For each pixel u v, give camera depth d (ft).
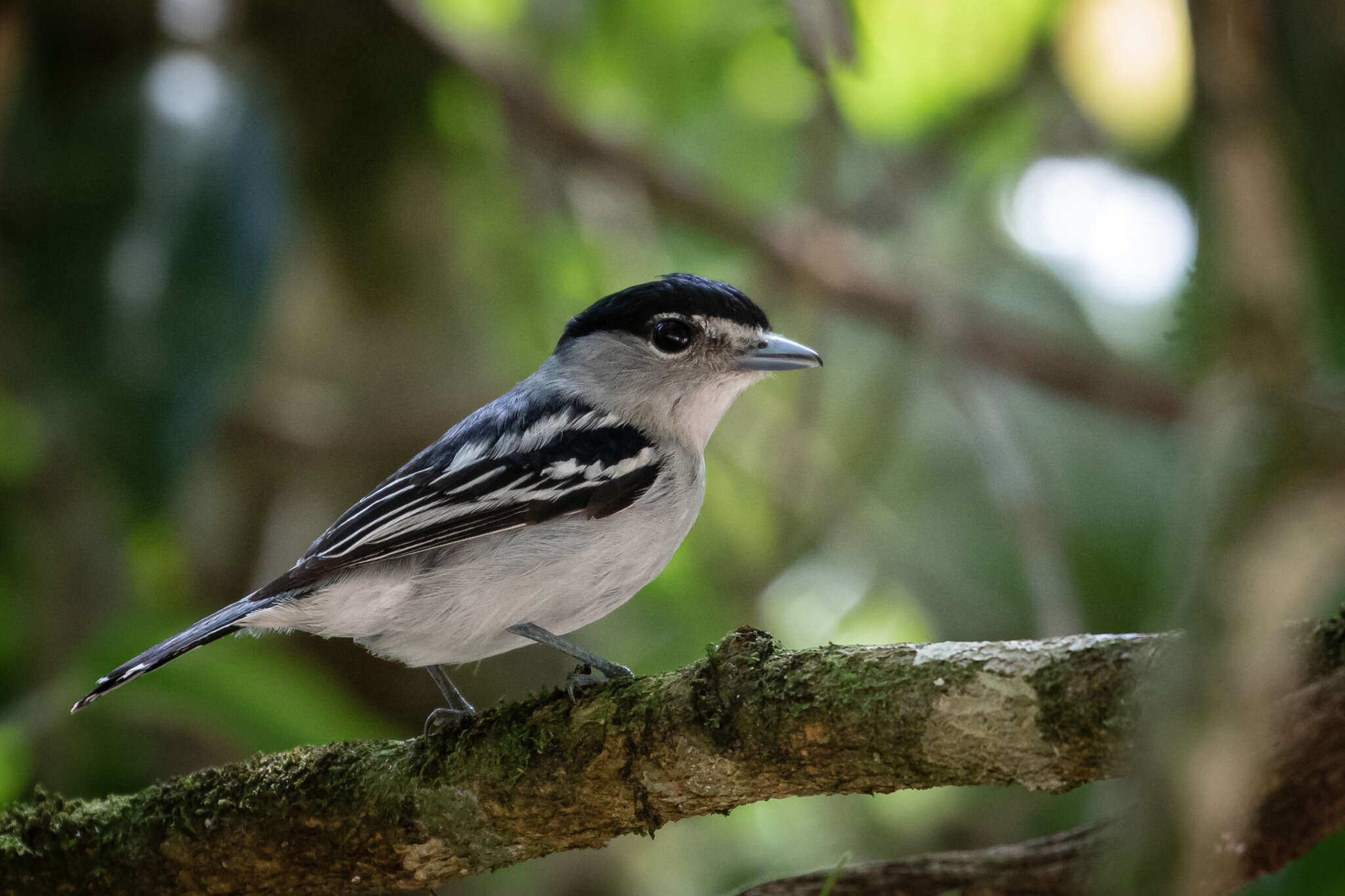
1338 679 13.26
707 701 17.20
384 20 40.52
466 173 43.21
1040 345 43.93
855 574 44.93
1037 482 40.37
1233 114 8.45
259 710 27.53
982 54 42.19
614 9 46.16
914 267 44.16
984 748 15.33
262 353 38.91
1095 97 37.58
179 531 36.68
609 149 43.16
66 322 31.99
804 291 43.60
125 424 31.71
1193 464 7.55
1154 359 44.21
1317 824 14.02
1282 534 6.94
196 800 20.54
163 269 32.50
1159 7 36.11
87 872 20.66
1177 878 7.39
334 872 20.10
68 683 27.53
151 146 33.19
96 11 34.19
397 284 42.22
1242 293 7.70
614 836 18.81
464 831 19.13
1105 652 14.79
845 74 36.29
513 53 46.34
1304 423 7.05
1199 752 7.27
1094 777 14.93
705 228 44.11
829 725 16.21
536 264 43.75
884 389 43.57
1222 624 7.08
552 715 18.76
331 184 41.65
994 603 43.73
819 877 18.63
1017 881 18.07
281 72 40.22
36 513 34.55
